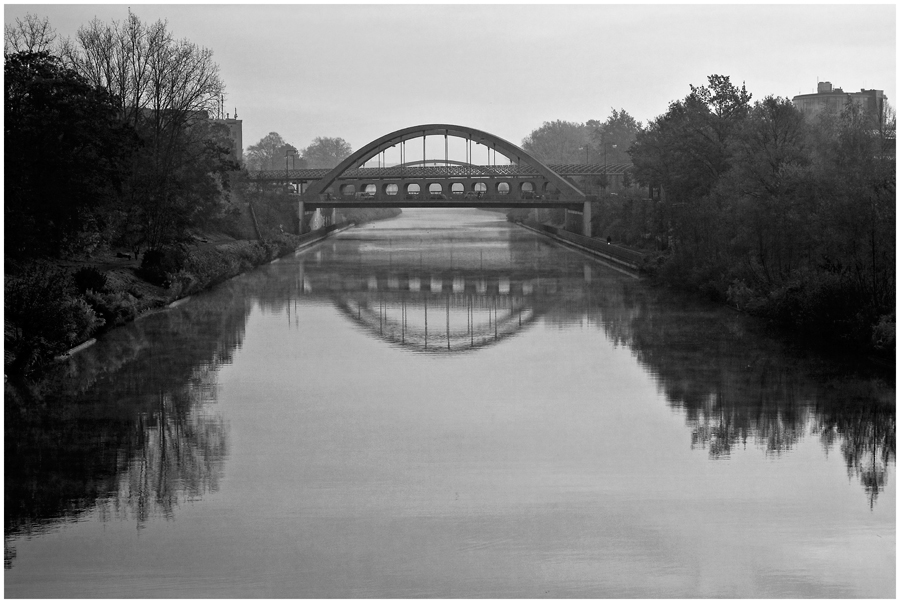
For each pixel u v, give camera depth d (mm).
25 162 40719
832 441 26266
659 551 19453
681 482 23188
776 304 42250
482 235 111250
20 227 40156
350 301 52906
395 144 102938
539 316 47250
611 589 17859
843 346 37531
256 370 34719
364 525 20688
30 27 54344
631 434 26891
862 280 37531
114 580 18203
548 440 26312
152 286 50094
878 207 36844
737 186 51375
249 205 87562
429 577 18375
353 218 143750
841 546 19672
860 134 50375
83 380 32812
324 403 30141
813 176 43188
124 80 60062
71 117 41562
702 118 61500
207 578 18328
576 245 90312
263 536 20172
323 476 23547
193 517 21141
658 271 60906
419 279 63594
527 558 19109
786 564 18875
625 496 22281
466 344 40094
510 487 22828
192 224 60531
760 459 24797
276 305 51250
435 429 27344
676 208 60375
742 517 21109
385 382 33000
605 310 48781
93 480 23359
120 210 54281
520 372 34531
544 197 96438
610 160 142500
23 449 25500
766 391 31219
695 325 43562
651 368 34750
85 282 41812
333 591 17766
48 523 20891
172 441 26203
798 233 43625
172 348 38500
